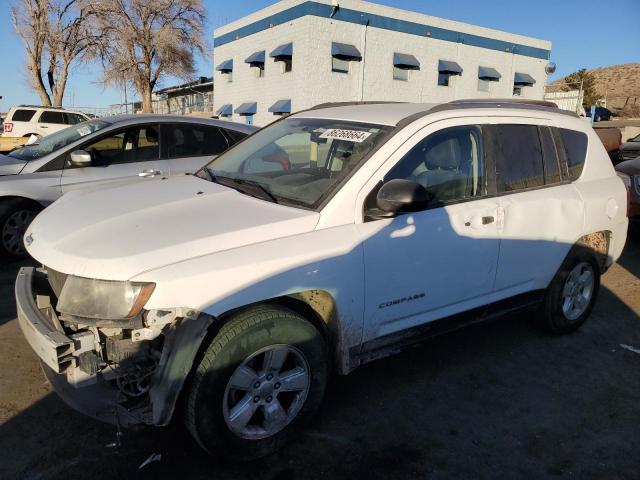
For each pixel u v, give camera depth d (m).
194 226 2.72
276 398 2.80
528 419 3.32
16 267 5.80
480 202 3.52
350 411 3.31
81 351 2.47
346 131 3.43
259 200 3.11
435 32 26.34
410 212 3.12
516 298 3.94
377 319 3.11
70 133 6.52
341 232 2.88
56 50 30.62
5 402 3.22
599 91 67.56
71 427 3.03
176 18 32.56
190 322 2.51
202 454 2.86
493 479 2.78
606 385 3.76
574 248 4.26
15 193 5.70
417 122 3.29
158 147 6.51
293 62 23.53
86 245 2.63
